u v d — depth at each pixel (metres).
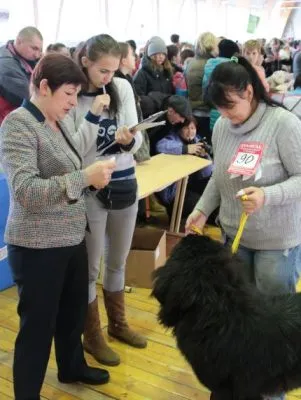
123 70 3.25
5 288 3.08
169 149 3.97
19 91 3.30
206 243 1.47
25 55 3.37
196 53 4.68
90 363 2.33
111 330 2.51
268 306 1.43
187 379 2.23
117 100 2.00
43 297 1.70
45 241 1.65
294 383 1.42
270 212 1.63
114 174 2.06
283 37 17.61
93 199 2.04
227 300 1.36
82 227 1.77
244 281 1.45
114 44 1.87
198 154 4.03
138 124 1.86
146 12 9.59
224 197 1.77
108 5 7.90
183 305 1.36
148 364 2.34
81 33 7.12
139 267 3.03
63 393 2.12
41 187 1.50
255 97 1.58
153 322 2.71
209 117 4.51
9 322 2.69
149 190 2.97
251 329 1.34
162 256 3.20
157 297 1.43
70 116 1.93
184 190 3.84
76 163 1.71
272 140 1.57
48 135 1.60
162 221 4.27
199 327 1.34
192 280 1.36
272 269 1.70
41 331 1.75
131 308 2.85
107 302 2.46
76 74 1.56
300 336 1.37
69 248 1.72
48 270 1.68
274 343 1.34
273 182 1.60
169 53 6.26
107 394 2.12
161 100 4.04
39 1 6.05
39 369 1.80
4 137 1.55
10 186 1.55
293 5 17.33
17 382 1.80
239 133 1.63
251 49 4.83
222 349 1.33
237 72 1.51
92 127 1.85
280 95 2.44
